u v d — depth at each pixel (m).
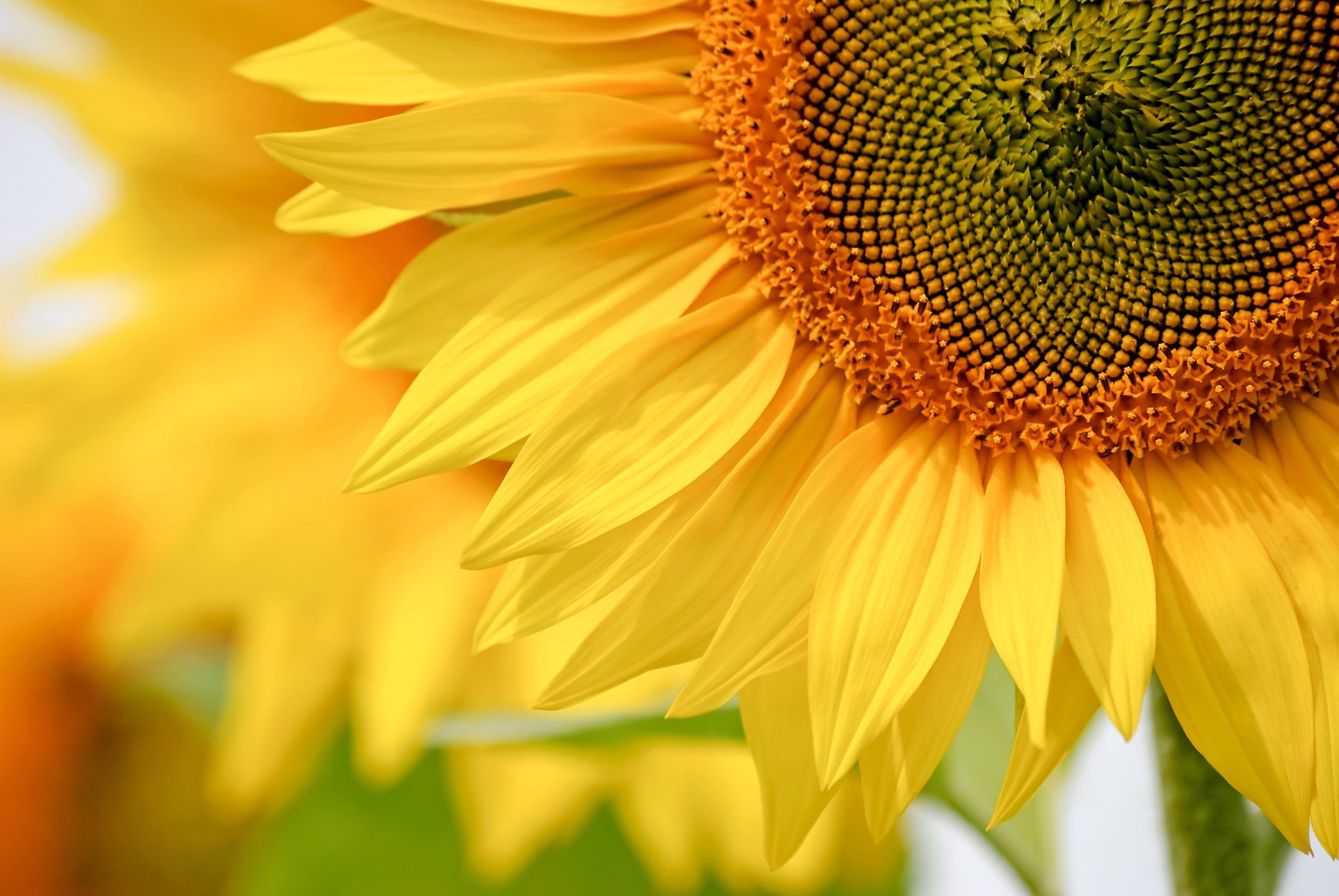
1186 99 0.87
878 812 0.84
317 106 0.95
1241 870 0.85
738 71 0.88
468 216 0.87
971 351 0.88
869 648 0.84
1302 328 0.87
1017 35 0.87
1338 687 0.84
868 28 0.88
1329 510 0.86
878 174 0.88
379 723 0.96
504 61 0.87
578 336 0.86
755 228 0.88
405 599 0.97
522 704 0.96
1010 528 0.86
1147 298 0.88
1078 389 0.88
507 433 0.85
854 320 0.88
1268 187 0.87
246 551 0.97
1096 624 0.84
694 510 0.86
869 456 0.87
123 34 0.95
